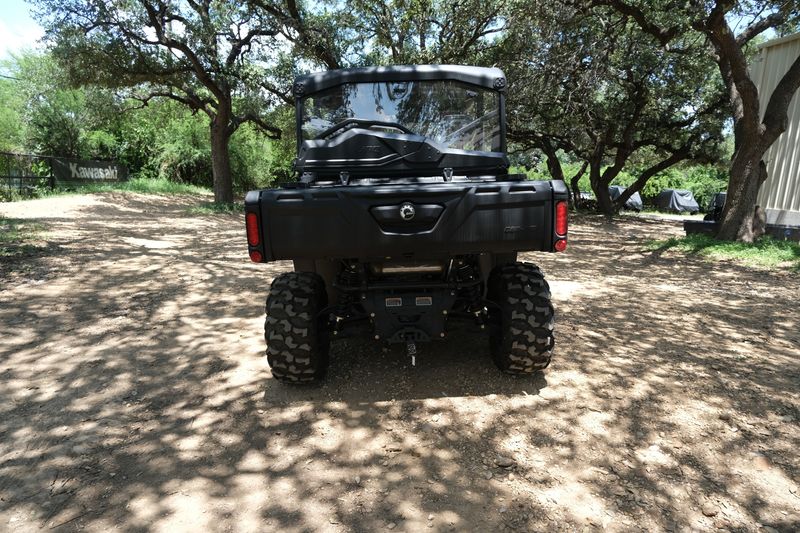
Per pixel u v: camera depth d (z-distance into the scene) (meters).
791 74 10.72
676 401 3.55
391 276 3.82
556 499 2.55
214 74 19.70
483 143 4.21
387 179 3.84
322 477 2.77
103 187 22.67
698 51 15.71
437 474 2.78
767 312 5.88
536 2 12.13
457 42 17.33
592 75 13.84
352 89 4.19
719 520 2.38
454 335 4.90
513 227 3.24
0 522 2.42
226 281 7.42
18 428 3.28
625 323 5.44
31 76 23.62
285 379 3.71
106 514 2.48
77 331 5.09
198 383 3.96
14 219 12.67
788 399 3.56
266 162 35.00
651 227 19.17
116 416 3.45
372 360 4.35
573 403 3.53
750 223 11.54
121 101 23.34
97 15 17.23
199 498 2.60
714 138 23.20
